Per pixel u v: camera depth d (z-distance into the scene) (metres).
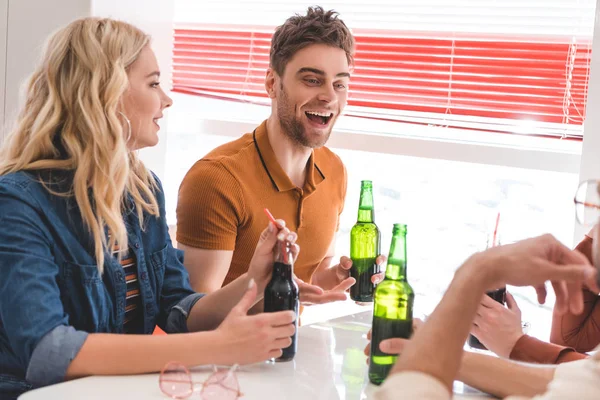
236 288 1.66
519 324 1.53
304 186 2.19
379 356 1.36
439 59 2.71
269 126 2.17
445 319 0.92
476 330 1.55
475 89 2.66
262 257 1.62
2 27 2.83
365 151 2.77
